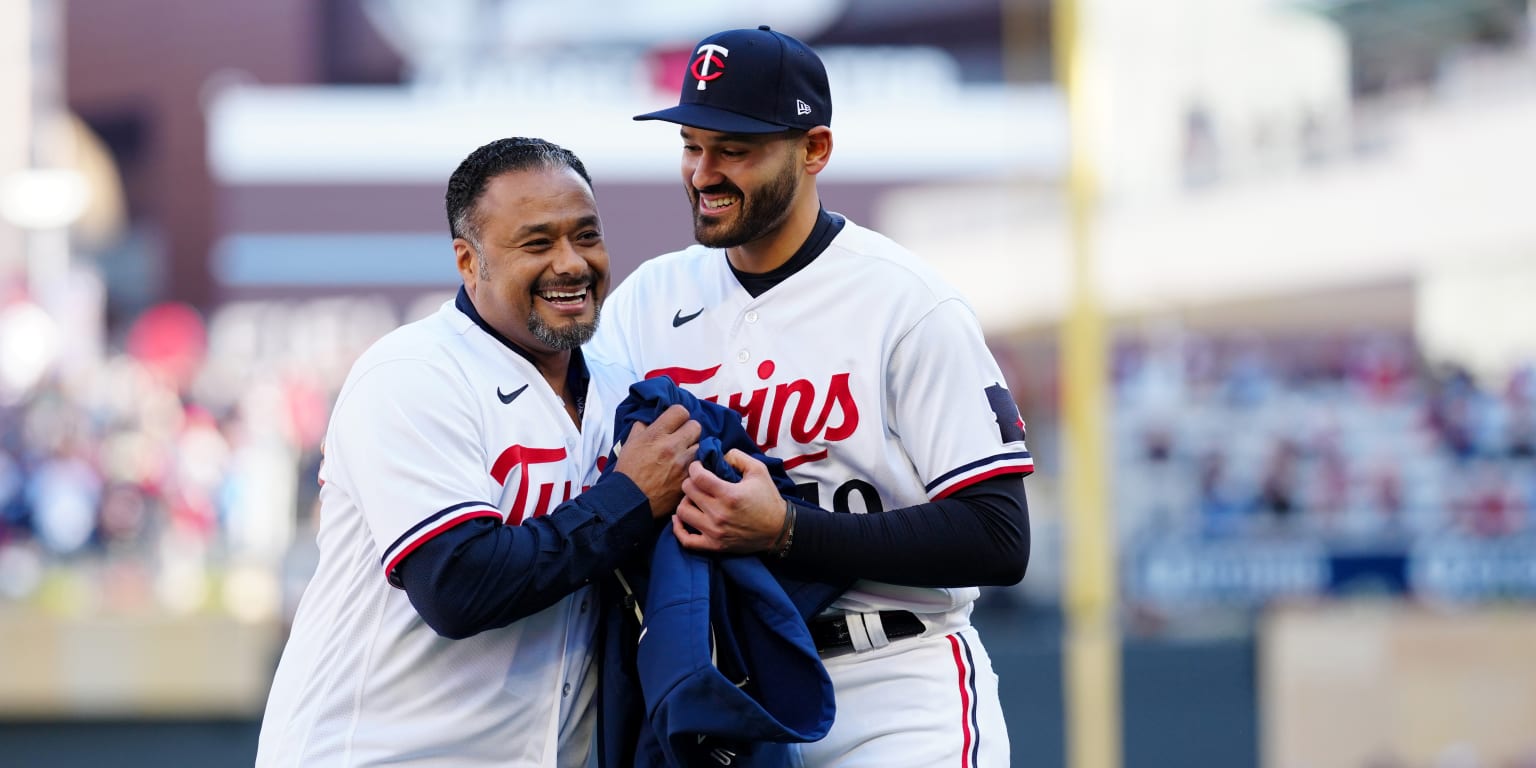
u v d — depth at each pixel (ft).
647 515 31.60
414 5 121.19
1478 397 106.52
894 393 33.68
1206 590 99.86
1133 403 105.09
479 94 121.70
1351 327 115.03
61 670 83.97
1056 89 121.60
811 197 34.24
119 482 101.60
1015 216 120.67
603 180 120.26
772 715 31.30
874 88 122.21
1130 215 119.75
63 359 114.01
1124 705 86.84
